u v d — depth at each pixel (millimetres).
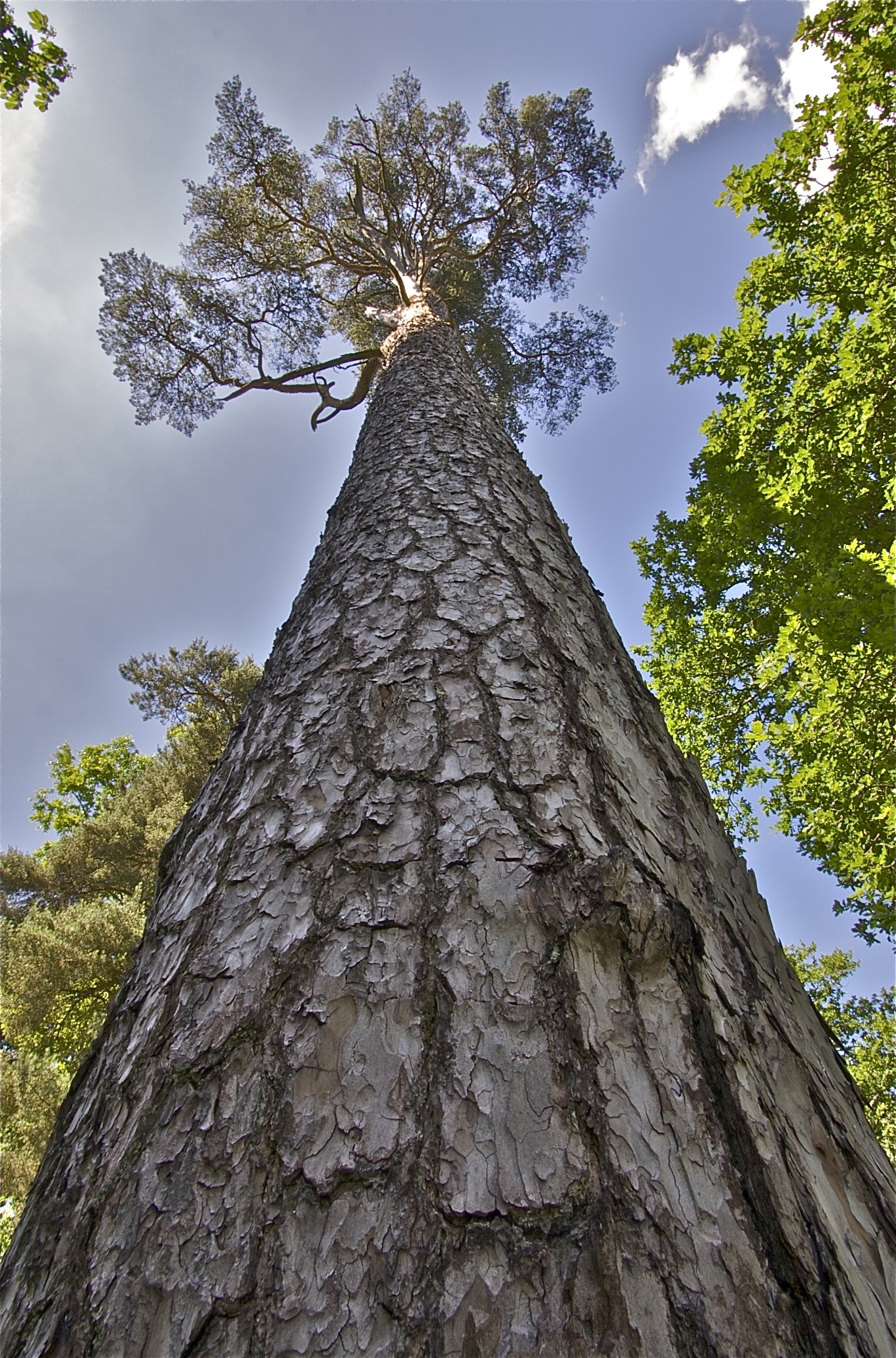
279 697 1509
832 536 5523
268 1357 597
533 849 980
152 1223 718
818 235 5215
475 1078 753
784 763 6305
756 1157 762
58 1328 688
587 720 1304
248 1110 776
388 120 9500
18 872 10102
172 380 9320
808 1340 631
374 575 1759
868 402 4254
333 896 968
